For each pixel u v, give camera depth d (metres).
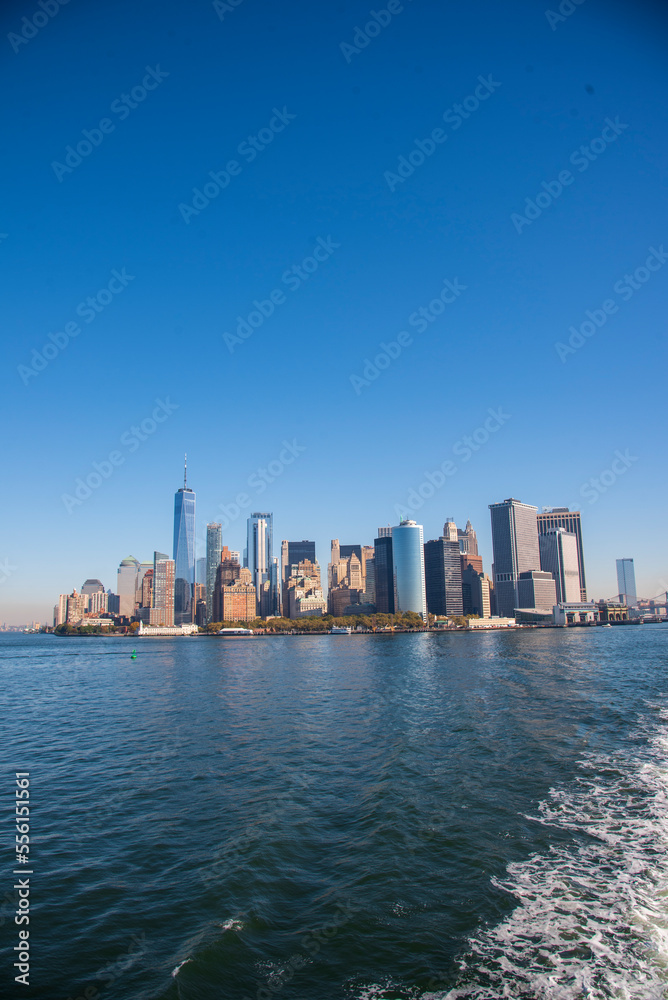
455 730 55.91
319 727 60.59
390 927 21.41
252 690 97.12
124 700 90.19
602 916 21.28
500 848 27.70
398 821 31.88
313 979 18.70
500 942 20.00
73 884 26.08
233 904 23.67
